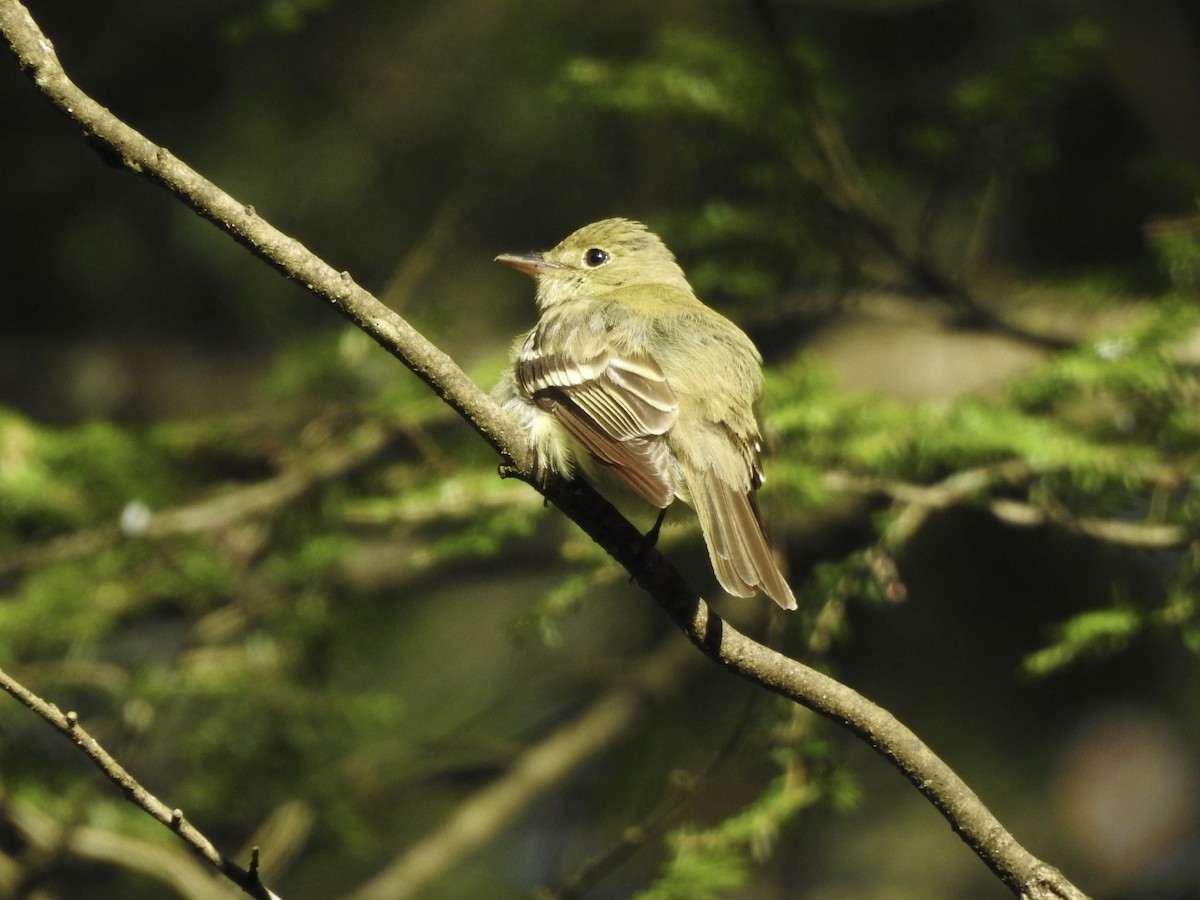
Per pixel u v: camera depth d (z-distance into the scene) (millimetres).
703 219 11406
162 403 15180
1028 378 10203
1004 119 11031
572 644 15062
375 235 14281
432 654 14797
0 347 15141
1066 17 13984
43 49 5602
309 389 11625
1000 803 13531
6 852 11531
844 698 5930
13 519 11508
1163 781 13711
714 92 10891
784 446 9820
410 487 11258
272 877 10977
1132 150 13930
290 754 11227
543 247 14305
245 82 14406
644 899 8109
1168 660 13750
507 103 13805
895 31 14188
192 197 5742
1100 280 11000
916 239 11359
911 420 10102
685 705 13711
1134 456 9680
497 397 7758
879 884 13547
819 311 11742
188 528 11258
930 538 13844
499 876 13906
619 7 13734
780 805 8484
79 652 11047
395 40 14406
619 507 7383
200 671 11000
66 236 14719
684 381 7309
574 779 14289
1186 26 14250
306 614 11320
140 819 10664
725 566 6746
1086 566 13586
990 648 13711
